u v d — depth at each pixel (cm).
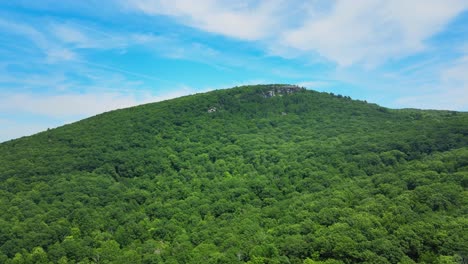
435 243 7025
